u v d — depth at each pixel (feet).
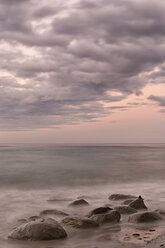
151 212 31.37
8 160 132.05
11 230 28.17
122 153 219.61
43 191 54.49
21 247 22.90
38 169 92.94
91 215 31.86
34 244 23.57
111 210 32.07
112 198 44.65
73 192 53.31
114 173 82.79
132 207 36.60
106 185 62.23
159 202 42.78
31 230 25.23
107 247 22.54
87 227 27.76
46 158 147.84
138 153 222.89
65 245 23.24
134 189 56.75
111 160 136.05
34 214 35.37
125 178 72.90
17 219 32.60
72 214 35.17
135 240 24.17
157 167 101.14
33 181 67.15
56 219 31.81
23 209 38.27
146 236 25.29
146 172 85.61
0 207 39.45
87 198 46.16
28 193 52.11
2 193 52.01
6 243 23.90
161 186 60.95
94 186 60.75
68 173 82.53
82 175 78.13
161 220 30.66
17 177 73.56
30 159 139.44
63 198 46.24
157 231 26.81
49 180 68.85
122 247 22.44
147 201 43.45
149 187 59.41
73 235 25.82
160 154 207.21
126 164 113.60
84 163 116.98
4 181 66.85
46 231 25.05
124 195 44.73
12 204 41.65
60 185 61.82
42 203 42.37
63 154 194.29
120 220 31.04
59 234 25.17
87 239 24.67
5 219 32.81
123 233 26.27
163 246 21.61
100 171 87.71
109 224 29.37
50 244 23.52
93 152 235.20
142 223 29.66
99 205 40.37
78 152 231.30
